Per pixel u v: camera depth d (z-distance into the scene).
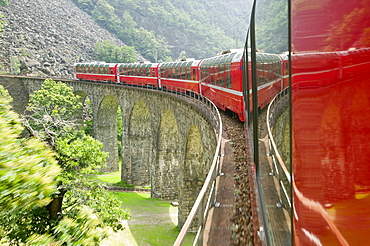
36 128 23.08
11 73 91.12
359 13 1.28
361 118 1.30
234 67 15.17
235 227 5.02
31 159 4.12
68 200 15.65
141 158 37.16
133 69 38.72
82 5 176.38
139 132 36.53
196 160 20.81
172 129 28.45
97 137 45.53
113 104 45.88
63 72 106.75
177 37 196.50
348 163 1.34
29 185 3.97
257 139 4.84
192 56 191.38
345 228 1.35
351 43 1.30
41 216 12.51
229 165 8.86
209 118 13.81
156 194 30.09
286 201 1.92
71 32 139.88
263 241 3.54
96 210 15.41
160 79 32.41
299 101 1.44
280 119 2.18
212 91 20.23
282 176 2.10
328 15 1.34
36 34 121.69
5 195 3.84
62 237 4.82
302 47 1.42
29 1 143.12
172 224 23.61
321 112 1.38
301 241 1.46
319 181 1.40
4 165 3.92
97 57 132.00
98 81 50.66
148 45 169.62
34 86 63.91
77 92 53.62
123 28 181.25
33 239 4.65
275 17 2.48
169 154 29.33
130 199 30.25
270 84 2.91
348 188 1.34
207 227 5.08
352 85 1.31
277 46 2.34
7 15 124.75
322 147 1.38
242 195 6.47
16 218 9.96
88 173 16.55
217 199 6.32
